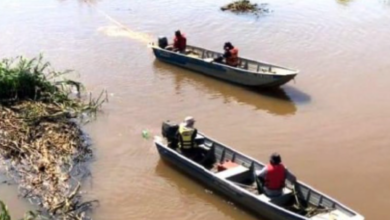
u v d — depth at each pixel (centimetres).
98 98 2648
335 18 3841
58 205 1836
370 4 4169
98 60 3139
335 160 2158
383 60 3116
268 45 3350
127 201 1923
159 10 4019
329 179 2036
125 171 2091
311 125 2438
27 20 3791
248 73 2761
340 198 1925
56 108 2445
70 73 2945
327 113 2539
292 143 2288
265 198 1791
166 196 1958
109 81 2873
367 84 2822
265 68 2869
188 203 1923
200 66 2966
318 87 2805
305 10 4019
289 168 2103
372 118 2483
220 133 2377
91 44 3372
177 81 2906
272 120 2494
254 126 2439
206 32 3572
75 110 2484
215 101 2688
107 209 1877
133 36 3509
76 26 3678
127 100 2666
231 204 1911
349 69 3003
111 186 1997
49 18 3841
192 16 3875
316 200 1770
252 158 2036
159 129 2398
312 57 3162
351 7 4091
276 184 1777
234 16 3872
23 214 1803
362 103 2625
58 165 2073
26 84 2519
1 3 4184
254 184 1941
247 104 2658
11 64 2900
